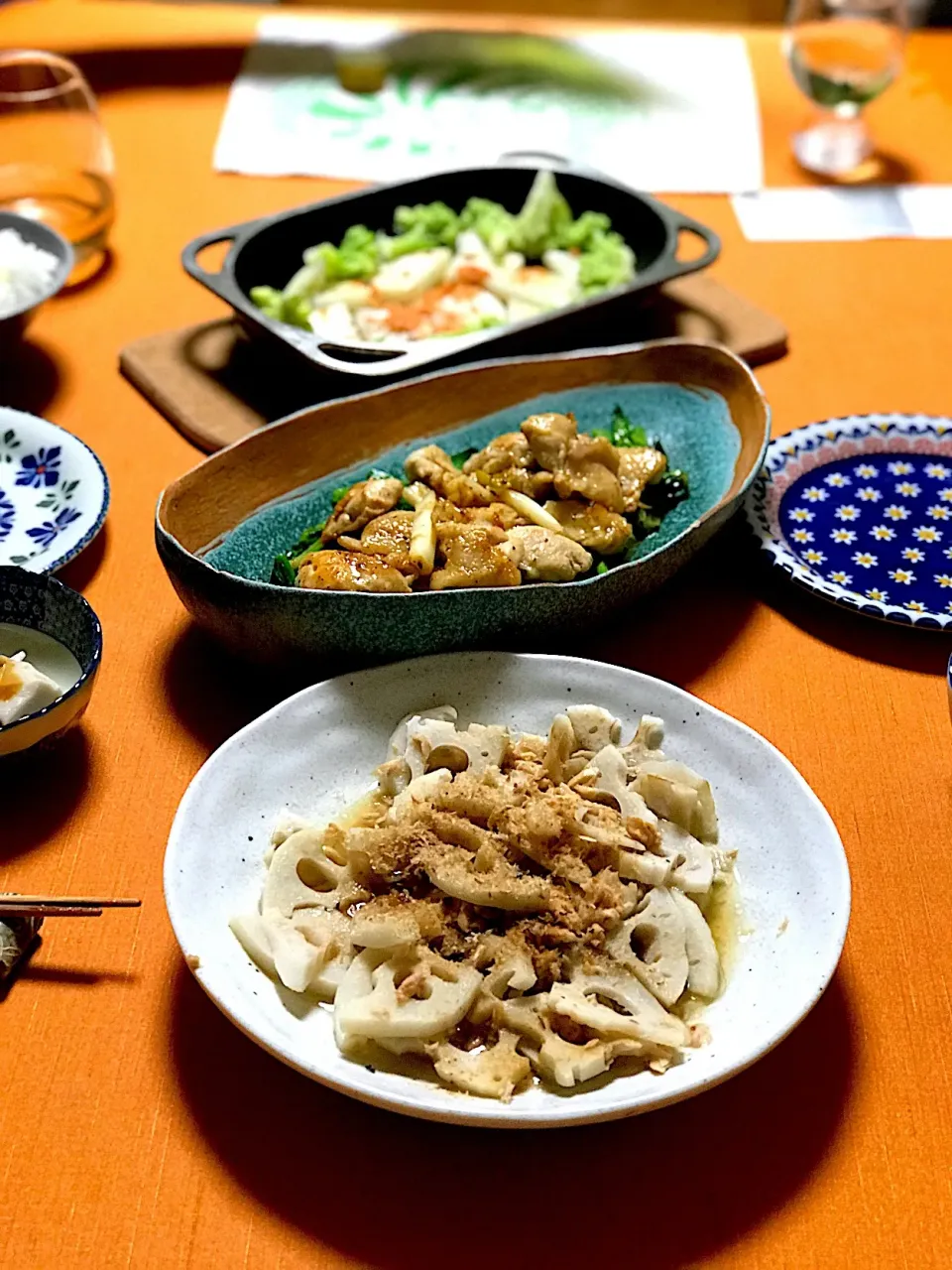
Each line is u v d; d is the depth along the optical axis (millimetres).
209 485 559
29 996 424
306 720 475
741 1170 380
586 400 654
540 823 418
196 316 807
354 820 464
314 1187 374
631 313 744
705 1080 354
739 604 598
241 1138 385
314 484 591
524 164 865
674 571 551
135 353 749
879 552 616
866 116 1044
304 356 653
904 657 570
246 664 535
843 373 766
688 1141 386
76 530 594
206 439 685
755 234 898
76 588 595
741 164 968
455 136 989
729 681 557
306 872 439
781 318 816
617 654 567
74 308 813
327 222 815
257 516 571
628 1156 382
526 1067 376
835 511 640
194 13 1151
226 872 433
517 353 701
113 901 427
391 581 512
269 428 576
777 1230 367
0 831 480
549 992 395
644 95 1051
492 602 499
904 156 994
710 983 403
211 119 1019
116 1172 377
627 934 408
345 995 388
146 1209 369
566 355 649
